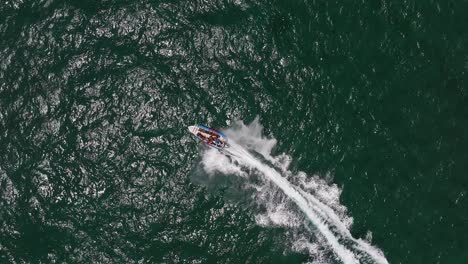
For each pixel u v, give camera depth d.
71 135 69.94
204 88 71.81
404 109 71.44
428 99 71.50
